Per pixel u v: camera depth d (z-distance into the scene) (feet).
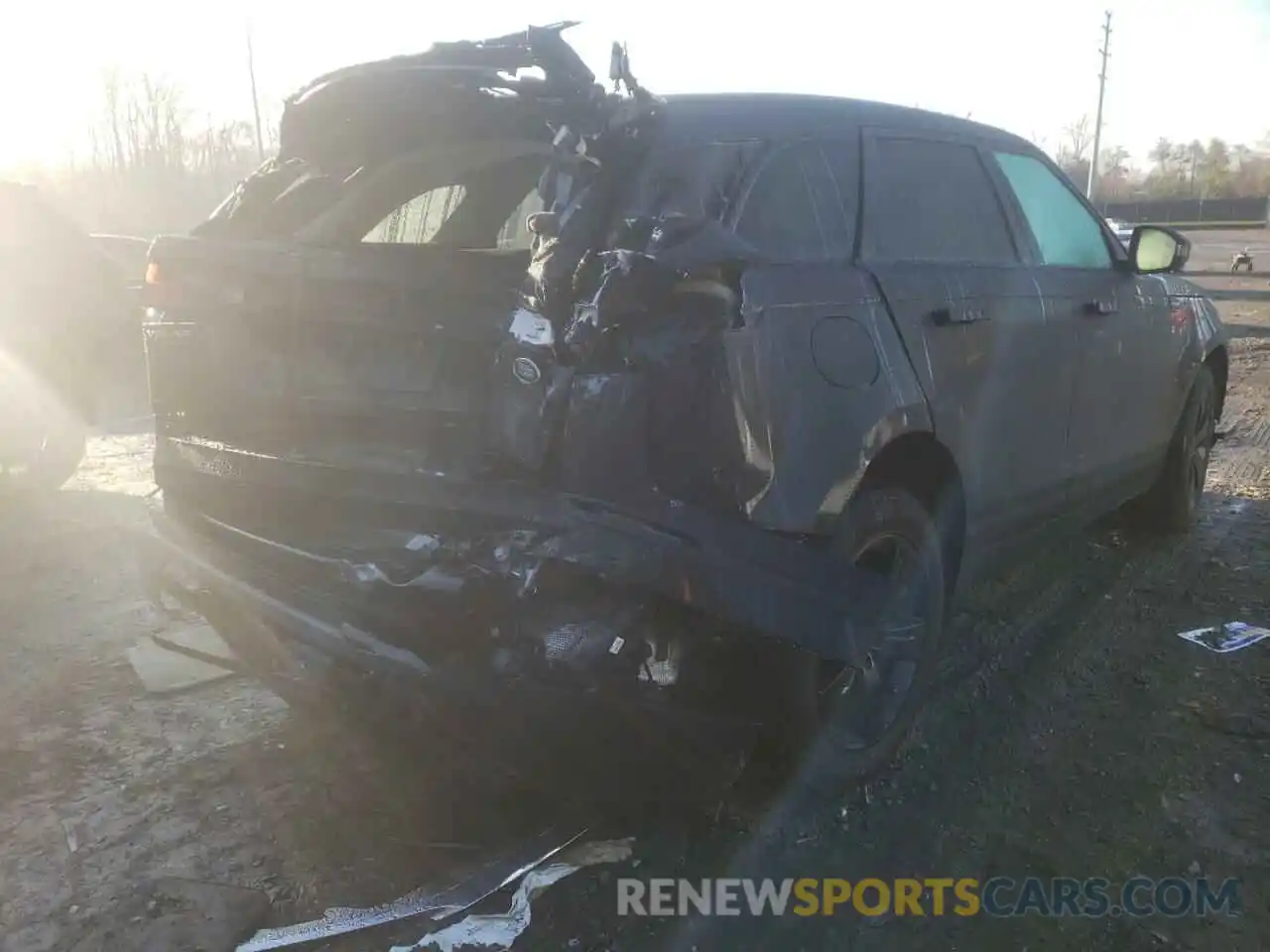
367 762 11.60
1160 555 17.97
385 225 11.57
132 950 8.71
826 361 9.52
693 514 8.48
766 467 8.83
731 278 8.63
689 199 9.22
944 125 12.82
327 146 11.68
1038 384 13.00
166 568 10.46
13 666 14.03
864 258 10.89
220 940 8.80
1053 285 13.47
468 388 8.54
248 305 9.57
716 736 8.77
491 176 10.83
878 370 10.09
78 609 16.19
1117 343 14.98
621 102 9.12
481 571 8.28
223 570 9.89
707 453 8.49
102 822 10.51
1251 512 20.67
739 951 8.71
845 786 10.76
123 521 21.11
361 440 9.14
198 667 13.87
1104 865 9.81
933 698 13.03
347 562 9.01
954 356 11.29
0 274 22.47
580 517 8.02
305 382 9.43
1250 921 9.03
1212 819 10.46
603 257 8.14
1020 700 12.94
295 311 9.29
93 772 11.45
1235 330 52.54
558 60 8.95
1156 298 16.34
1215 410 19.71
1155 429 16.84
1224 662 13.87
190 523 10.48
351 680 9.04
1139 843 10.11
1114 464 15.58
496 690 8.30
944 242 12.12
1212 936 8.86
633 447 8.20
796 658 9.25
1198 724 12.31
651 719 8.41
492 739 8.84
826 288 9.93
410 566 8.66
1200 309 18.15
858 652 9.77
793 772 9.98
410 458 8.80
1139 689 13.17
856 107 11.66
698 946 8.77
